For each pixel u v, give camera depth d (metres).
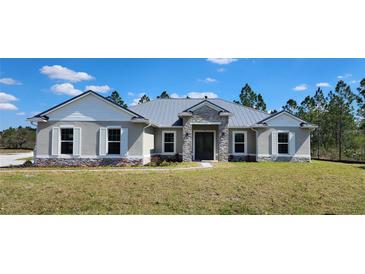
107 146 17.72
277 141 20.84
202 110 19.92
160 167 15.84
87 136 17.70
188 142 19.88
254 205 8.50
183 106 24.95
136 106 24.97
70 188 9.84
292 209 8.27
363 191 10.27
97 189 9.77
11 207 8.01
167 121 22.30
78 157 17.56
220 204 8.52
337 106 32.06
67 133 17.81
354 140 31.77
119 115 17.84
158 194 9.30
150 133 20.20
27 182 10.55
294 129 20.91
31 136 54.47
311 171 14.23
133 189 9.82
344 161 24.36
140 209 8.02
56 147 17.53
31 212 7.71
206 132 21.45
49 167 16.70
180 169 14.53
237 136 21.91
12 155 34.34
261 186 10.45
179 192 9.55
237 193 9.54
